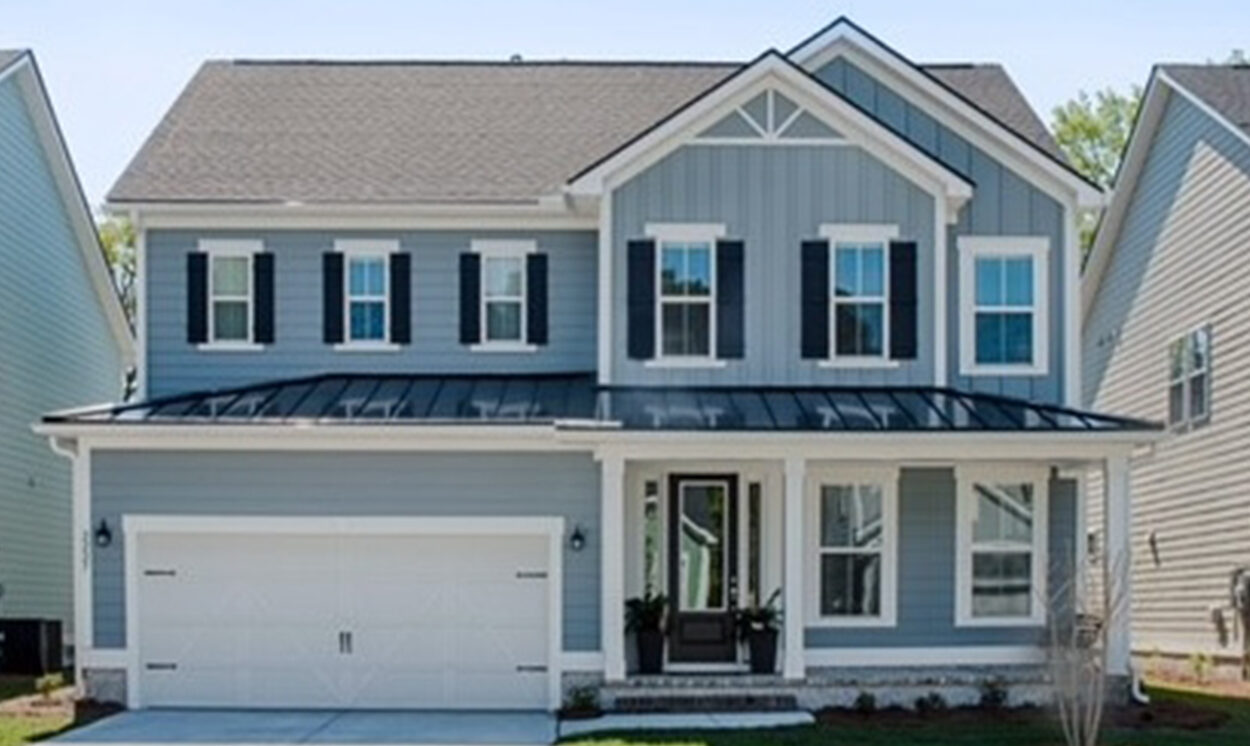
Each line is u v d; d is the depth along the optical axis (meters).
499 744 17.77
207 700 21.16
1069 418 21.08
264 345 23.55
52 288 30.27
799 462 20.36
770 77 22.47
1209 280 26.88
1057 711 18.91
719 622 22.30
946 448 20.36
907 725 18.89
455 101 26.58
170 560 21.22
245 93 26.55
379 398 22.20
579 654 20.91
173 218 23.52
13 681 24.61
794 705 20.31
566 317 23.69
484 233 23.77
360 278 23.73
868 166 22.62
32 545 28.97
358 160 24.58
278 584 21.30
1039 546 22.28
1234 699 21.86
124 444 21.02
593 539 21.02
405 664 21.22
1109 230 31.95
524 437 20.77
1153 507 29.47
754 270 22.53
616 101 26.62
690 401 21.77
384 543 21.28
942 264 22.55
